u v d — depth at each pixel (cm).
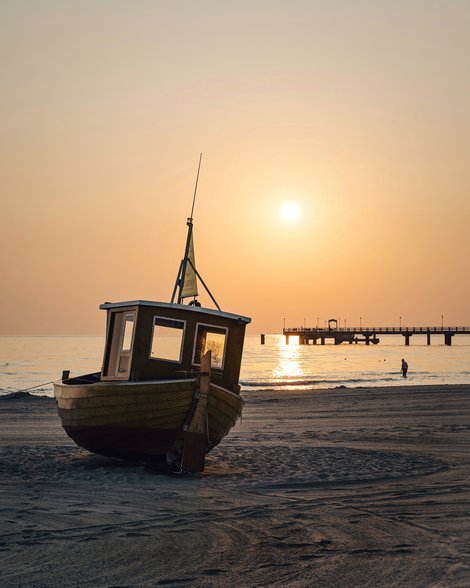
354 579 768
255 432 2300
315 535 956
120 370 1595
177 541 932
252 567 817
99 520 1054
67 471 1523
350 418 2778
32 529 996
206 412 1480
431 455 1725
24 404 3453
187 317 1548
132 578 781
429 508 1120
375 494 1249
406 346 19362
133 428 1495
